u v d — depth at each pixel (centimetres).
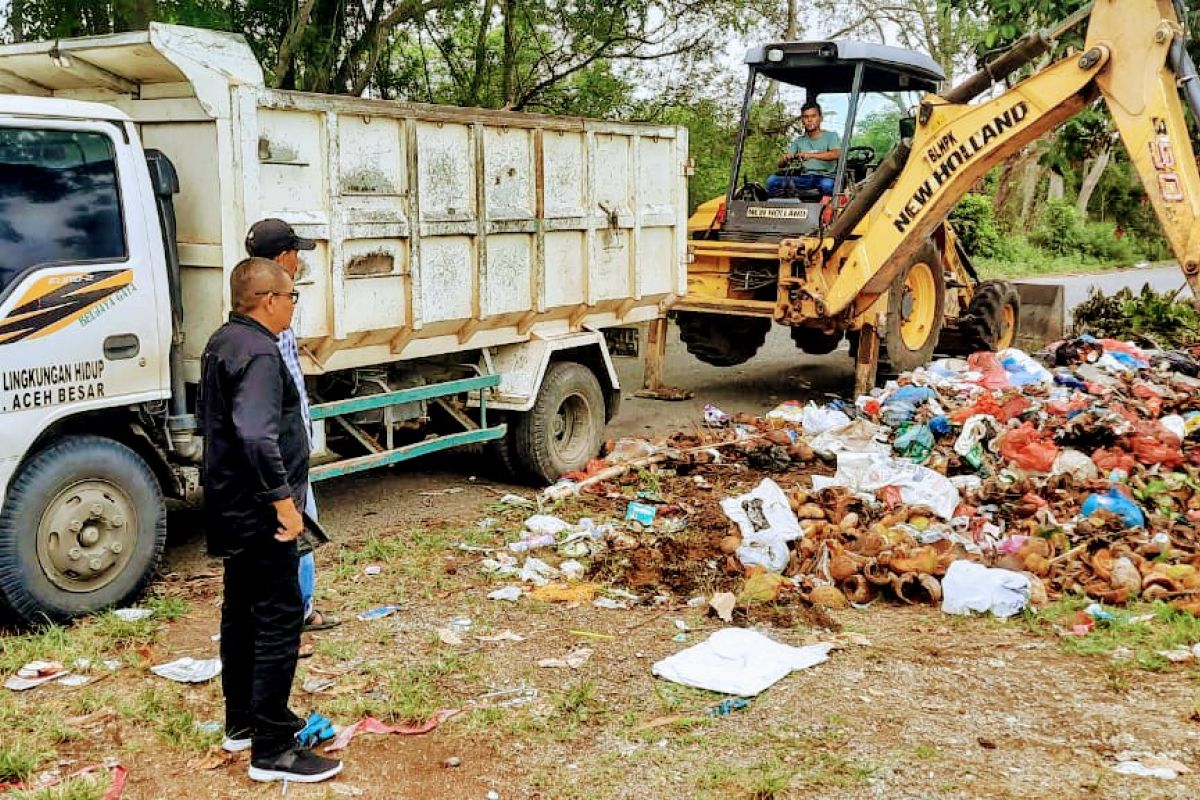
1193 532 680
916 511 710
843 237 1091
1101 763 430
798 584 634
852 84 1134
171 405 626
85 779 418
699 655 526
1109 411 869
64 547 558
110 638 549
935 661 530
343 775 430
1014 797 406
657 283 955
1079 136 1366
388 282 716
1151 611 584
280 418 405
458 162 750
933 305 1223
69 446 561
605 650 546
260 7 1234
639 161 913
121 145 587
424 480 881
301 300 661
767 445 895
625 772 429
